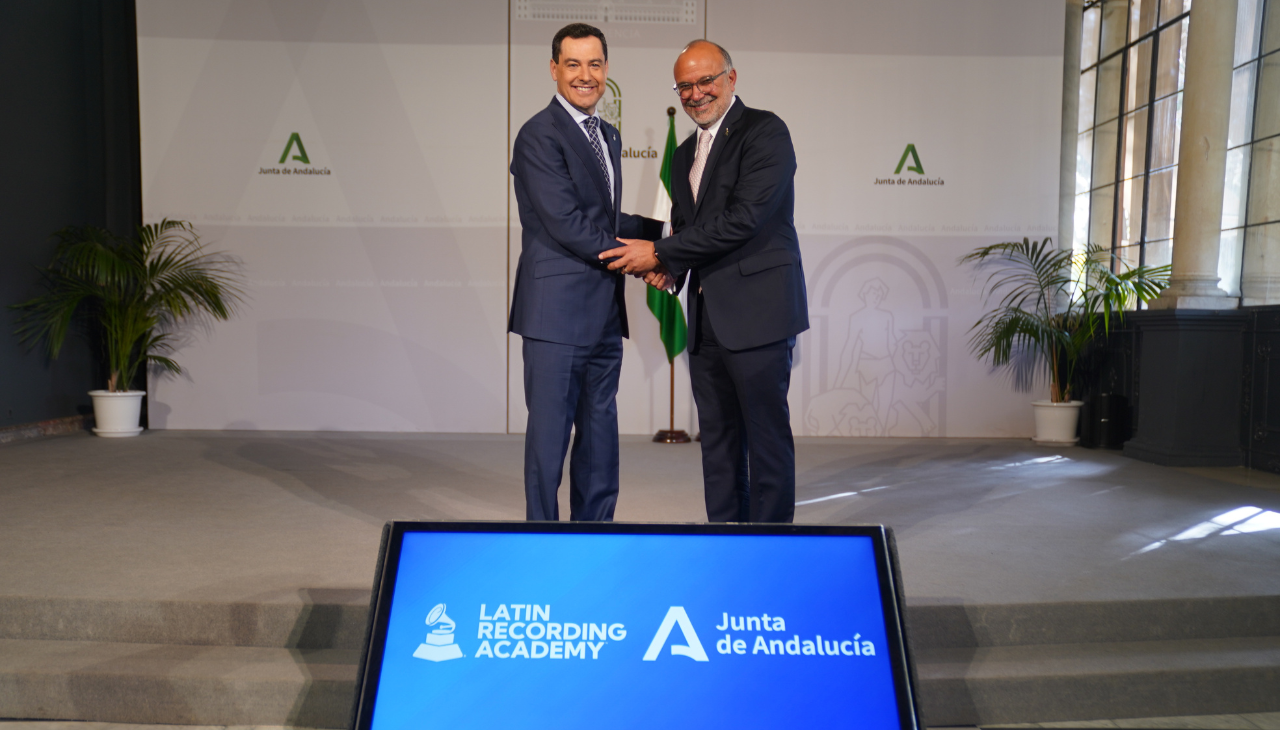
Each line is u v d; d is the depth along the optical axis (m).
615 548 1.35
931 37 5.20
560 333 2.13
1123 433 4.81
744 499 2.40
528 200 2.17
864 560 1.36
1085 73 5.65
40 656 1.90
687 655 1.29
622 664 1.28
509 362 5.31
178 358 5.27
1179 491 3.53
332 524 2.80
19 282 4.86
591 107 2.19
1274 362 4.01
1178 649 2.01
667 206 5.20
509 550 1.34
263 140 5.21
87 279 5.09
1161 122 4.92
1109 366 5.00
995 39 5.20
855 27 5.19
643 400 5.29
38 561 2.31
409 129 5.23
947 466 4.20
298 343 5.28
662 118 5.20
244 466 3.99
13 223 4.81
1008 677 1.84
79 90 5.38
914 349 5.28
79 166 5.38
